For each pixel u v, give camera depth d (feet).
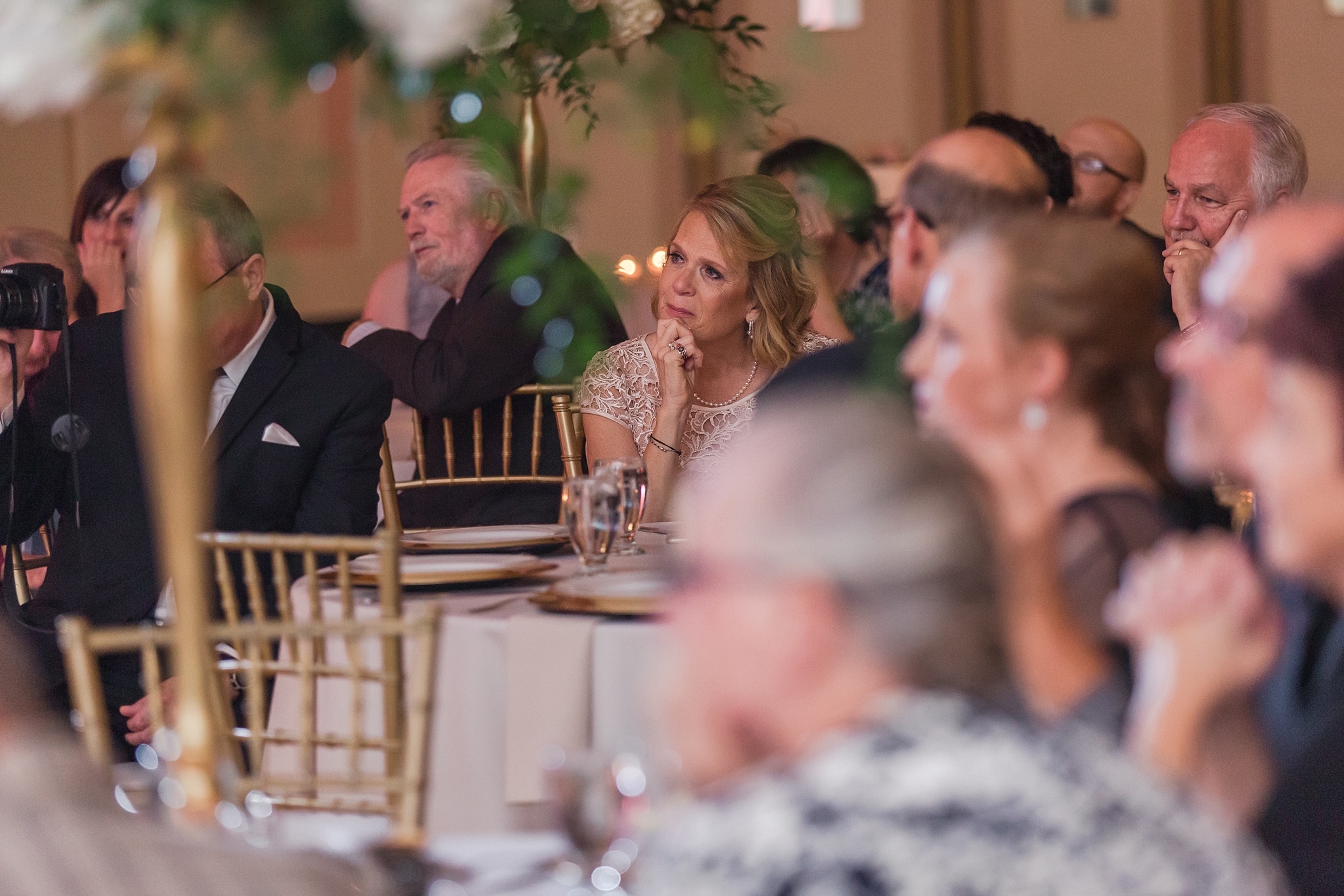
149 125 8.24
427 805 14.56
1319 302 8.30
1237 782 8.62
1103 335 10.61
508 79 10.66
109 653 20.79
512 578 16.10
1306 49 50.75
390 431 29.81
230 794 8.90
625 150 10.35
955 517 5.56
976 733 5.51
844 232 27.68
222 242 19.51
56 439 20.95
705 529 5.77
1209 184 22.67
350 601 14.65
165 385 8.25
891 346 13.69
